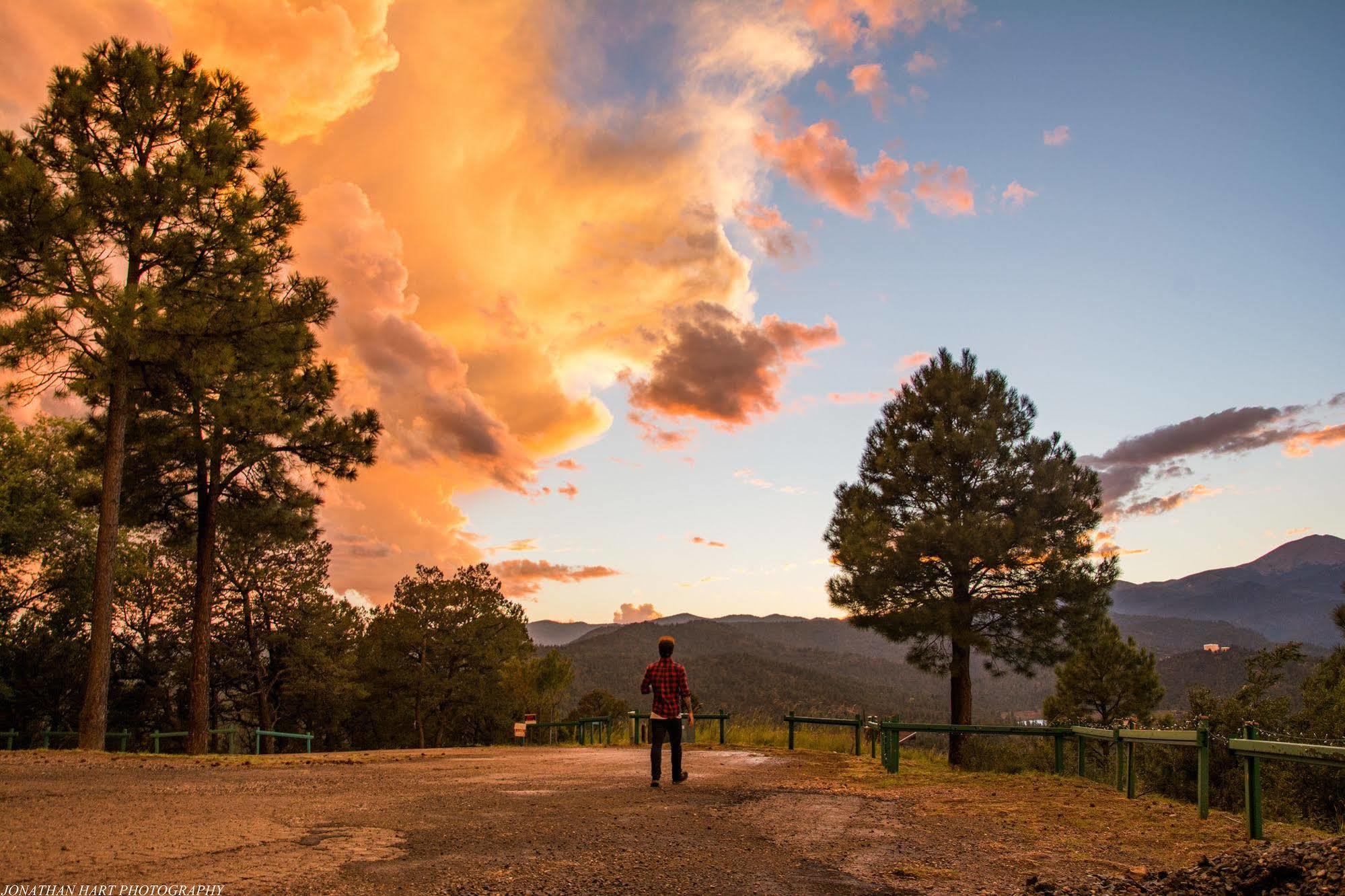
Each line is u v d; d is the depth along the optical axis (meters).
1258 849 5.98
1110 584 21.17
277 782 10.35
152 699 38.06
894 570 22.00
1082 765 12.05
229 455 20.91
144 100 17.28
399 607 51.22
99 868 5.11
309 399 21.33
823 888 5.22
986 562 21.39
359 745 53.72
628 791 9.91
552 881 5.18
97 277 16.00
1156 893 5.07
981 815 8.27
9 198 14.62
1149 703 22.83
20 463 30.38
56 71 17.19
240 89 18.59
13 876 4.84
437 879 5.18
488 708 52.56
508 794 9.39
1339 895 4.44
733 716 22.83
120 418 16.95
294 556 40.78
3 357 15.37
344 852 5.91
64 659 34.28
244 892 4.70
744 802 9.12
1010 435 23.67
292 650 40.88
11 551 30.55
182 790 9.25
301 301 18.39
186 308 16.70
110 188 16.45
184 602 38.25
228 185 17.97
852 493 24.94
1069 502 21.80
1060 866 5.94
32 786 9.03
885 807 8.85
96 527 31.98
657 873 5.48
